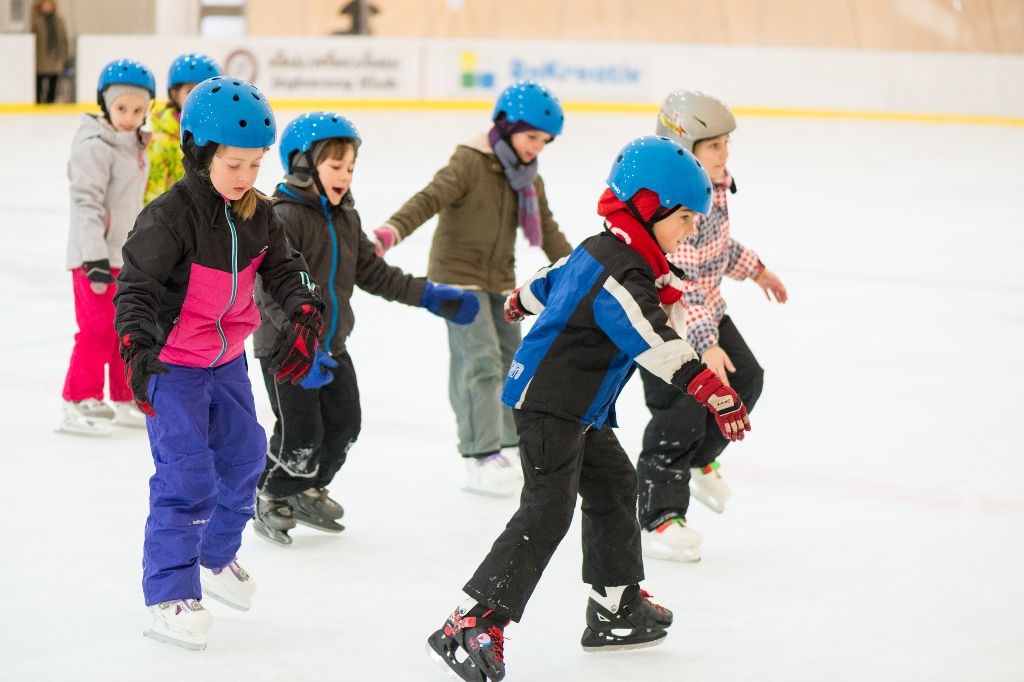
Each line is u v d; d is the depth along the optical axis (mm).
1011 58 29594
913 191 18812
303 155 4793
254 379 7633
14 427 6641
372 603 4469
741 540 5230
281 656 3988
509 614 3750
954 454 6531
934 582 4785
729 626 4336
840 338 9516
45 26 25641
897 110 29938
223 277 3873
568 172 19438
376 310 10242
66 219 14219
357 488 5840
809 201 17625
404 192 16625
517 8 33156
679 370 3574
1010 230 15492
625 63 29312
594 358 3781
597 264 3736
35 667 3850
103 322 6457
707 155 5027
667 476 4988
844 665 4039
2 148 20188
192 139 3754
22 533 5047
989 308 10836
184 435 3918
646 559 5004
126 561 4773
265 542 5082
